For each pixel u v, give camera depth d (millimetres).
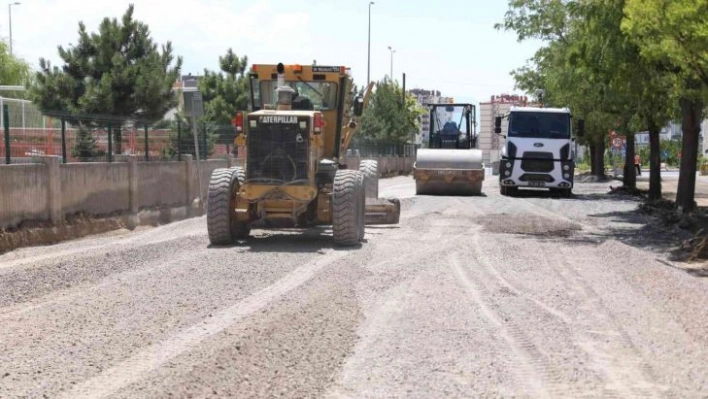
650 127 30625
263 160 15523
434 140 42125
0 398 6383
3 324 9023
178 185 23547
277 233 18016
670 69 19016
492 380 7059
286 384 6848
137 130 22109
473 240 17391
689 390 6859
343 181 15688
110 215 19625
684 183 24016
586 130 39938
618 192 38531
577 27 22203
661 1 15406
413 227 19781
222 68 45094
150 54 31891
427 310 9977
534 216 23766
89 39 31438
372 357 7770
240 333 8484
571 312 9969
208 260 13711
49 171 17172
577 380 7094
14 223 16172
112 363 7379
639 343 8438
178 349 7863
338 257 14289
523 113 34875
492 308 10141
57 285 11547
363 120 68562
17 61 48656
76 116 18828
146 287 11203
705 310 10156
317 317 9391
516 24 38781
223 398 6441
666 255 16094
